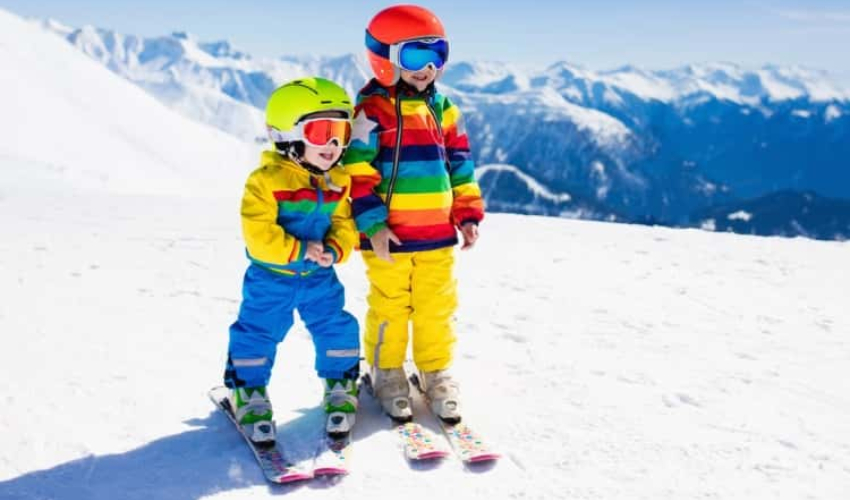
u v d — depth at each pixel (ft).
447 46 11.07
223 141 322.96
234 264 21.65
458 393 11.40
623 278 21.91
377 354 11.58
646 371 13.62
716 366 14.06
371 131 10.79
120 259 21.71
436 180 11.12
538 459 10.03
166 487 9.06
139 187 178.81
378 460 9.94
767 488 9.35
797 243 29.14
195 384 12.26
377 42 10.86
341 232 10.53
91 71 304.30
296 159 9.97
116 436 10.30
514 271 22.45
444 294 11.46
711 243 28.45
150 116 291.99
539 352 14.57
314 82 9.82
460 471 9.71
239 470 9.50
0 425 10.37
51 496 8.73
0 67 241.35
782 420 11.53
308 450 10.07
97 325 15.16
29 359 12.99
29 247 22.67
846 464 10.06
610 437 10.73
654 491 9.23
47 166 117.70
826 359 14.69
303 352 14.05
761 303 19.30
